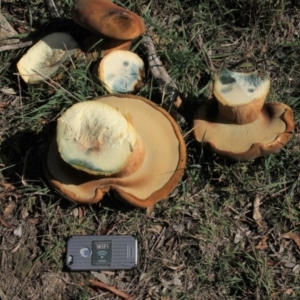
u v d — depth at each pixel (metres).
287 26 1.24
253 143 1.00
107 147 0.96
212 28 1.24
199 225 1.09
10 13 1.27
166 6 1.26
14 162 1.15
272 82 1.20
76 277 1.08
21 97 1.19
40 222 1.11
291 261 1.08
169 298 1.06
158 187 1.00
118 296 1.06
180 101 1.15
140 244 1.09
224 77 1.00
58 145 0.97
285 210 1.10
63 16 1.25
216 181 1.12
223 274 1.07
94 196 0.99
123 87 1.15
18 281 1.08
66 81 1.18
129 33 1.10
